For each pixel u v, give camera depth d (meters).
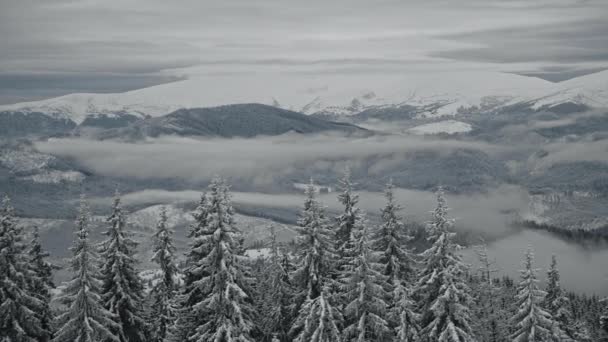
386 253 41.75
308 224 39.50
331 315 37.06
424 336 38.41
